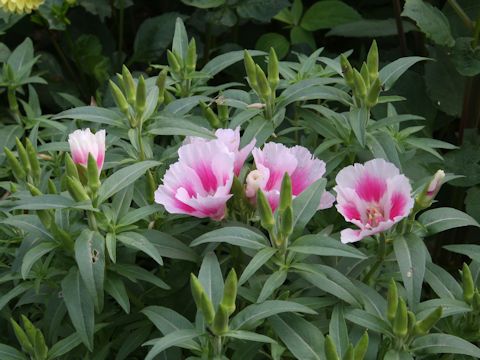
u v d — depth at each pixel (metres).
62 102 1.39
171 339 0.77
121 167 0.92
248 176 0.83
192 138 0.87
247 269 0.80
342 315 0.80
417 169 1.06
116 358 0.87
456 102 1.30
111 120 0.89
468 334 0.84
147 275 0.84
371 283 0.89
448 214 0.85
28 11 1.22
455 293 0.84
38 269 0.88
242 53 1.02
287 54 1.47
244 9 1.36
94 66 1.41
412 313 0.78
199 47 1.44
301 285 0.86
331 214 0.96
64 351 0.83
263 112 0.92
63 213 0.85
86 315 0.81
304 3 1.62
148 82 1.01
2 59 1.32
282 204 0.79
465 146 1.18
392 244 0.85
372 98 0.89
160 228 0.90
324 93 0.91
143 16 1.63
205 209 0.83
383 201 0.82
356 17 1.45
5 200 0.91
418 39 1.42
